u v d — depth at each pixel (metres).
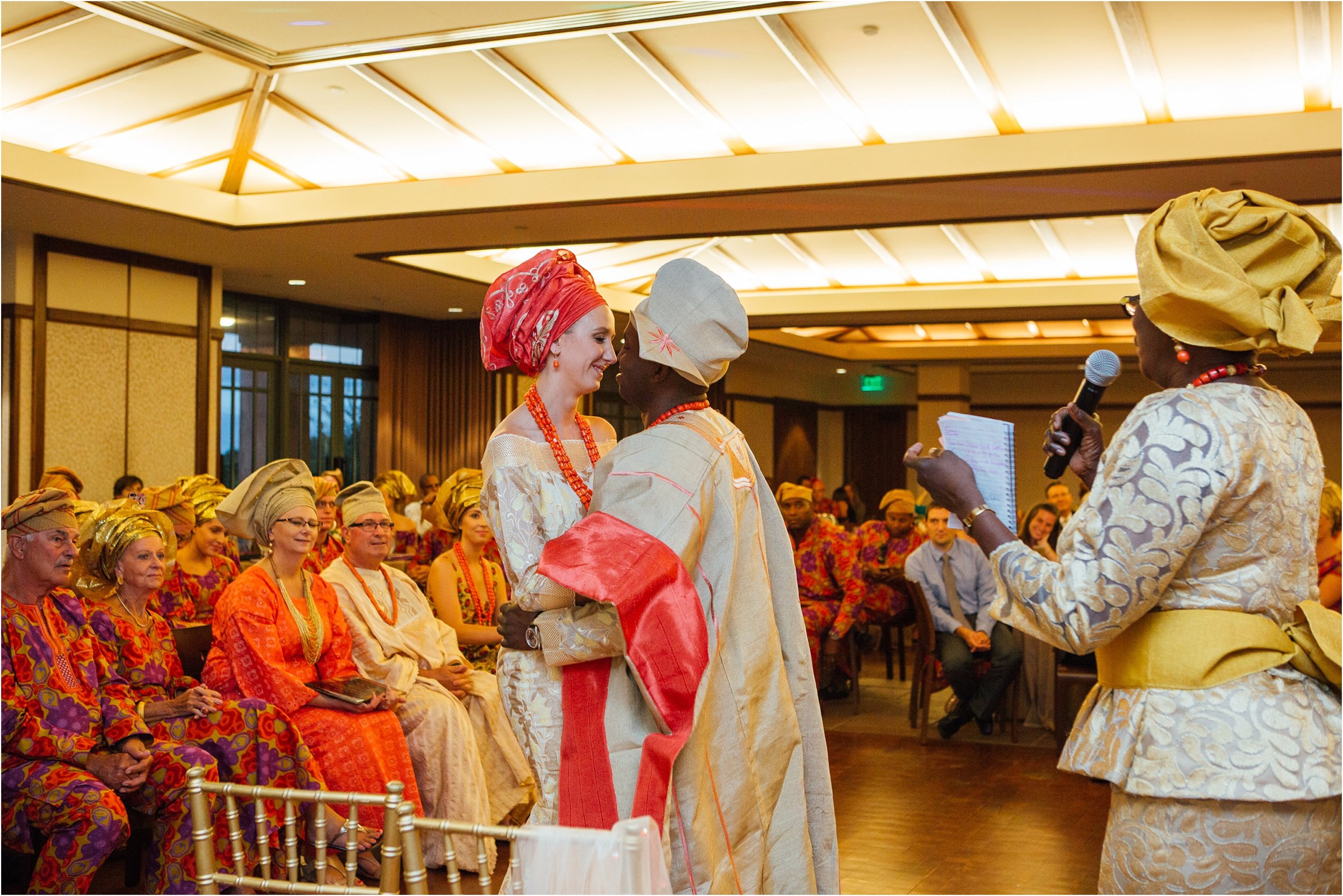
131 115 7.23
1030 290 11.46
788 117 6.99
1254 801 1.53
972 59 6.05
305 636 3.92
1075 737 1.70
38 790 2.92
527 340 2.09
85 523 3.64
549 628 1.78
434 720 4.05
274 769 3.44
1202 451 1.54
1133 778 1.59
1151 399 1.63
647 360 1.90
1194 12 5.44
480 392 13.55
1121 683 1.64
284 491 3.98
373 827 3.71
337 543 5.98
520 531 1.93
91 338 9.40
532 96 6.87
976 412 18.55
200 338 10.29
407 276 10.72
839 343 16.14
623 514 1.71
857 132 7.14
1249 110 6.45
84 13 5.93
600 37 6.05
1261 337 1.61
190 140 7.68
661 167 7.73
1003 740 6.30
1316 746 1.54
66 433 9.21
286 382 12.16
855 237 9.95
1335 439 16.11
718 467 1.81
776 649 1.87
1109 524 1.56
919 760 5.79
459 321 13.60
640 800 1.64
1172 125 6.57
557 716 1.92
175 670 3.82
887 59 6.13
